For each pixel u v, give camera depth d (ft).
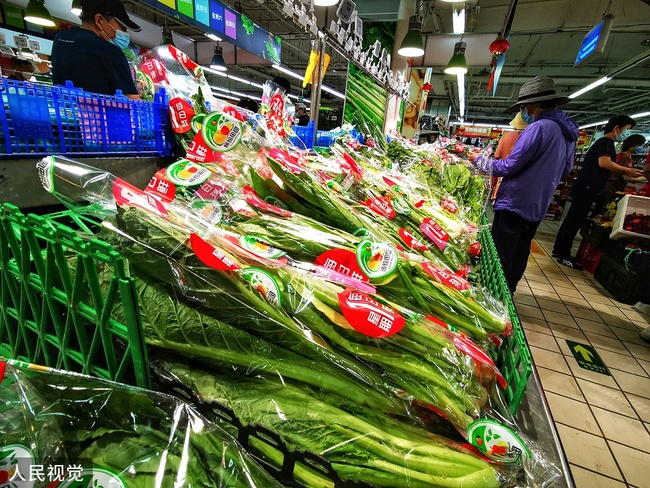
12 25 16.93
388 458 1.72
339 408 1.91
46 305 1.82
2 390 1.36
